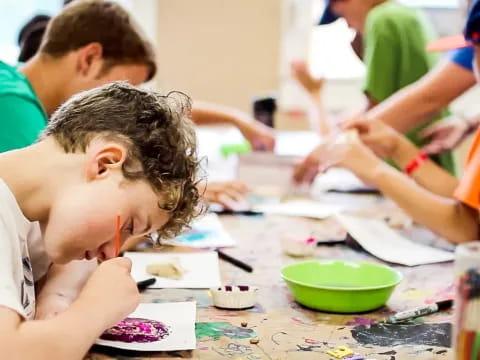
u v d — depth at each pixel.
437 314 1.07
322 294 1.06
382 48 2.23
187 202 1.00
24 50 2.08
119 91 1.00
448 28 3.38
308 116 3.47
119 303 0.88
